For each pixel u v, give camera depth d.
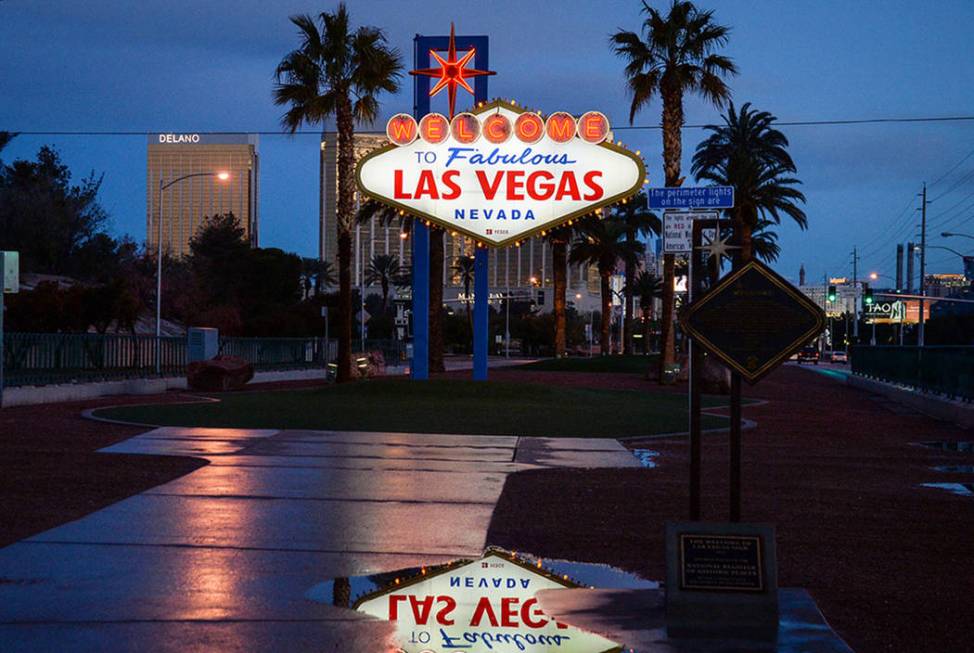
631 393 33.19
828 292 79.25
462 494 12.59
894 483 14.63
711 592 7.15
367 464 15.02
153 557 8.85
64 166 70.25
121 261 69.50
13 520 10.37
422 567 8.77
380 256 128.62
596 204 27.59
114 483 12.85
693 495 7.90
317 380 48.97
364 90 38.19
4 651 6.21
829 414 29.28
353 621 7.05
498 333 140.62
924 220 81.25
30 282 55.62
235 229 96.44
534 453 16.89
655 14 40.09
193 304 73.19
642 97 40.50
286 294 87.31
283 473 13.97
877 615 7.50
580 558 9.25
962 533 10.83
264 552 9.17
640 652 6.44
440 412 23.12
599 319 183.12
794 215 54.47
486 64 30.53
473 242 30.23
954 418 26.20
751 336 7.70
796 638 6.75
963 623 7.30
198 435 18.27
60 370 30.73
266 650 6.35
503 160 27.86
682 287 24.16
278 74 37.97
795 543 10.15
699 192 12.83
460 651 6.39
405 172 28.08
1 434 18.30
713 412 27.88
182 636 6.59
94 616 7.00
